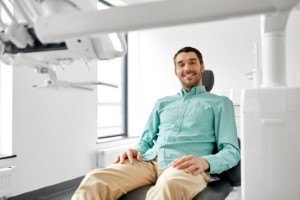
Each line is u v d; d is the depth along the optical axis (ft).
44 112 9.42
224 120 5.21
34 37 3.11
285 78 3.32
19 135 8.68
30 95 8.97
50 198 9.20
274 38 3.26
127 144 13.70
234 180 4.77
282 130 3.15
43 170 9.41
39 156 9.28
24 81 8.79
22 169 8.77
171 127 5.52
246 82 12.27
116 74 14.34
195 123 5.34
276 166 3.18
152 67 14.35
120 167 4.85
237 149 4.94
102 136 13.35
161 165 5.02
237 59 12.44
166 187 3.86
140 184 4.88
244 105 3.28
